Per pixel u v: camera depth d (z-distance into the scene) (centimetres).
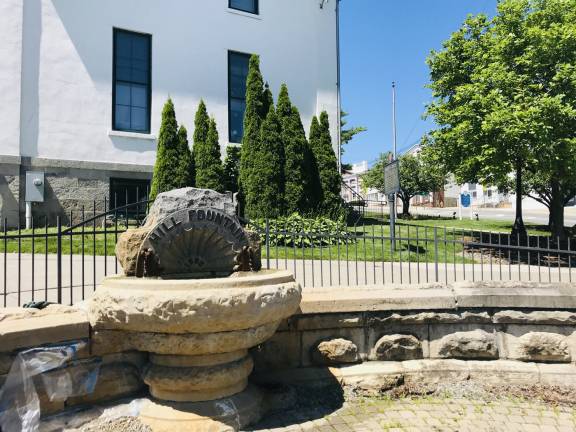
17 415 349
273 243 1059
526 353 515
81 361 384
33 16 1210
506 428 402
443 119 1242
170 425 370
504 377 499
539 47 1073
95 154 1277
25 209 1177
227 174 1299
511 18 1171
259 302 366
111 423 371
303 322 486
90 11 1287
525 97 1020
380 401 459
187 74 1439
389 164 1081
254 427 397
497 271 923
